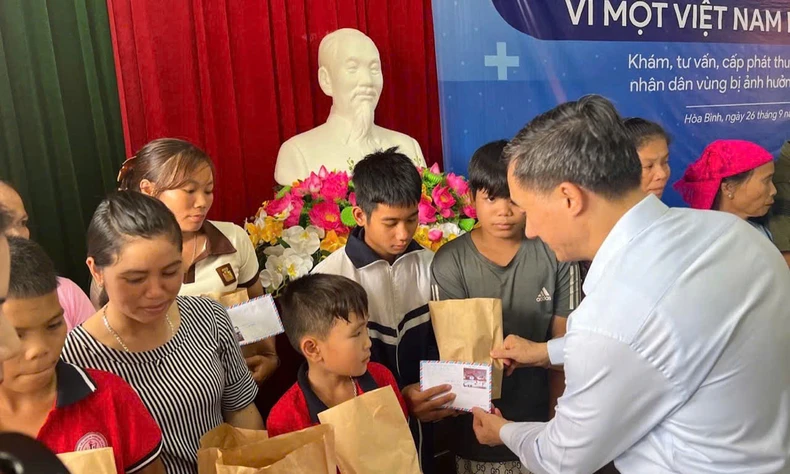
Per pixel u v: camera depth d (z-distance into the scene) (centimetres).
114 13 193
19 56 183
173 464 106
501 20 255
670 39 293
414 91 253
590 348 89
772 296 88
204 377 111
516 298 159
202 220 149
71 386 88
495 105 260
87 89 196
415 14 247
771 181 246
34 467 41
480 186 153
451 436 168
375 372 134
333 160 214
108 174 202
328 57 219
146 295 98
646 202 94
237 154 217
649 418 89
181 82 204
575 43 271
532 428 114
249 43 216
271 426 117
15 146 184
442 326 140
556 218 97
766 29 319
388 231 146
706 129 311
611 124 93
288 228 180
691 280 86
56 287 83
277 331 135
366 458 106
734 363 85
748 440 86
